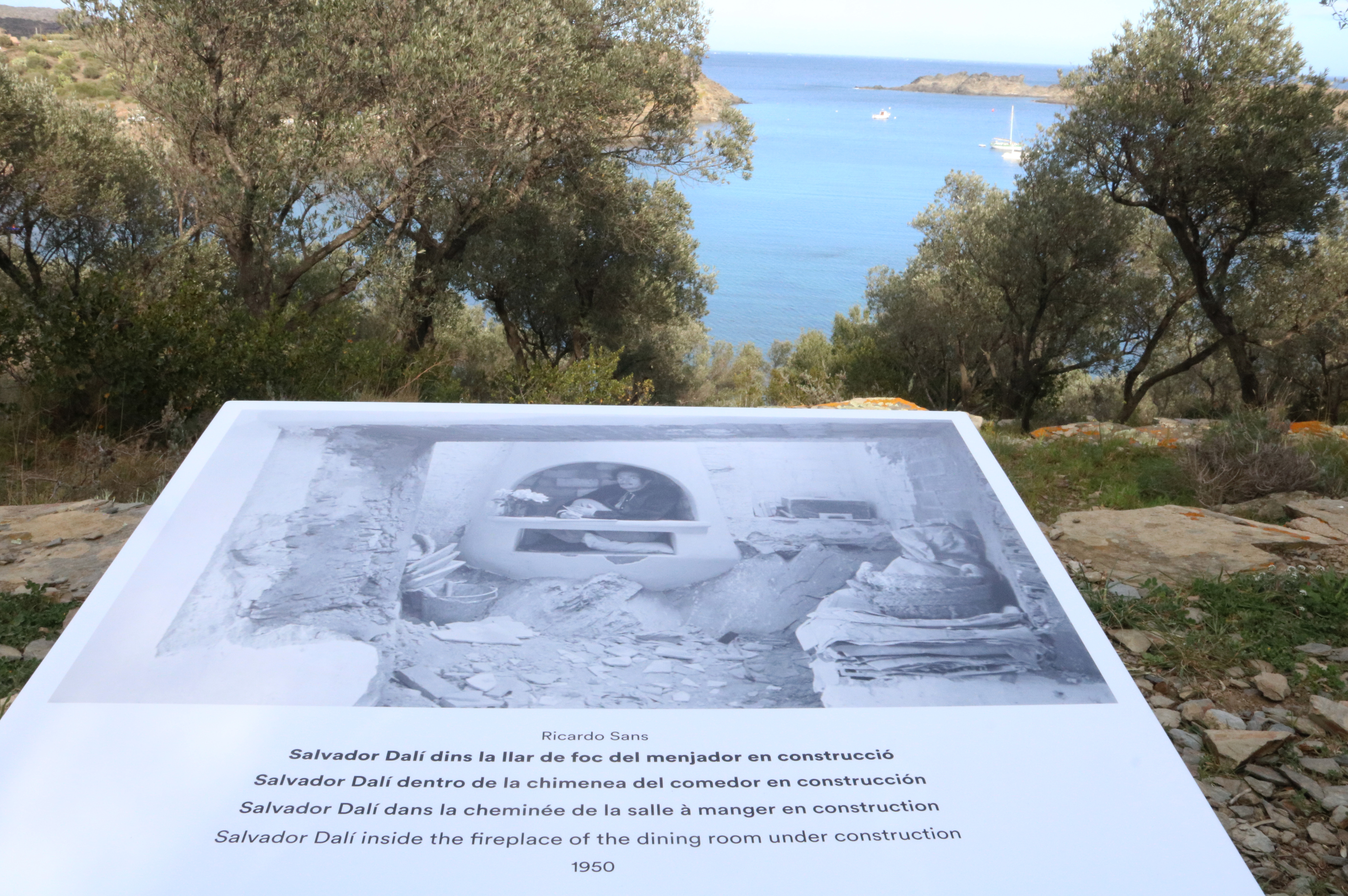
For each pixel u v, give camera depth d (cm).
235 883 133
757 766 153
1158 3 1327
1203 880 140
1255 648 331
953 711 165
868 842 142
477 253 1429
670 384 2131
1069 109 1414
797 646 177
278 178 976
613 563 192
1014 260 1656
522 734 157
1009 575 196
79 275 1166
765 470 224
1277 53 1270
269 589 182
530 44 1117
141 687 162
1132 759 158
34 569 371
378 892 132
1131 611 357
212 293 836
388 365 959
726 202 15262
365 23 1024
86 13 927
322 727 156
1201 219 1383
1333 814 241
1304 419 1484
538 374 1035
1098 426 891
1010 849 143
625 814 144
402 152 1059
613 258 1730
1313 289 1447
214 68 962
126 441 665
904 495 218
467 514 204
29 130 1115
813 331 3522
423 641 173
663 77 1452
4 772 147
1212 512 514
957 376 2241
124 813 142
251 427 227
